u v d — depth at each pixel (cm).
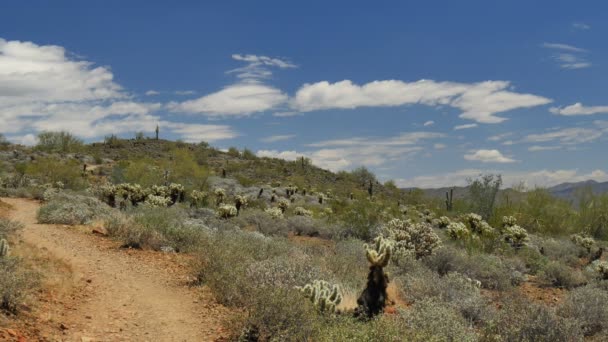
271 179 7488
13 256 1022
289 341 714
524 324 867
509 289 1466
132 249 1452
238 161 9125
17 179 3825
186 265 1295
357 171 8806
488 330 870
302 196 5200
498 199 3694
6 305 733
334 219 2483
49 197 2983
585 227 3456
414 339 693
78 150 7794
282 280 1032
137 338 739
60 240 1507
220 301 960
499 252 2108
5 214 2161
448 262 1628
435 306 925
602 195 3503
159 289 1048
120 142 9469
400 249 1541
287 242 1711
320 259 1408
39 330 697
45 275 980
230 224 2267
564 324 880
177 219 1883
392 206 4003
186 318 858
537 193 3544
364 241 2059
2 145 7400
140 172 4325
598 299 1138
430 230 1745
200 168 4825
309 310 776
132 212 2255
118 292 995
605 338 979
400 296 1178
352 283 1143
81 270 1141
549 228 3388
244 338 736
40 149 7406
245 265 1116
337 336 673
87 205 2302
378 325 692
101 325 777
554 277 1675
